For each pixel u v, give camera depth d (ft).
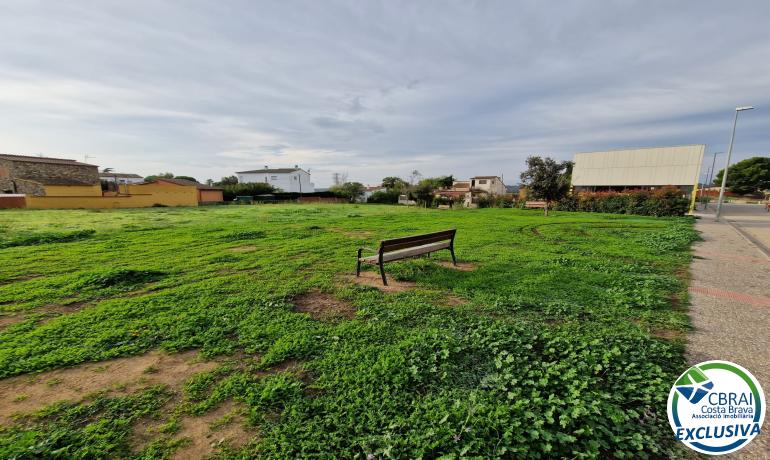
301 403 9.29
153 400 9.50
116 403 9.32
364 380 10.17
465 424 8.28
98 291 18.90
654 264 26.55
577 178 127.13
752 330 14.16
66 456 7.45
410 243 22.04
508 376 10.13
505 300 17.39
